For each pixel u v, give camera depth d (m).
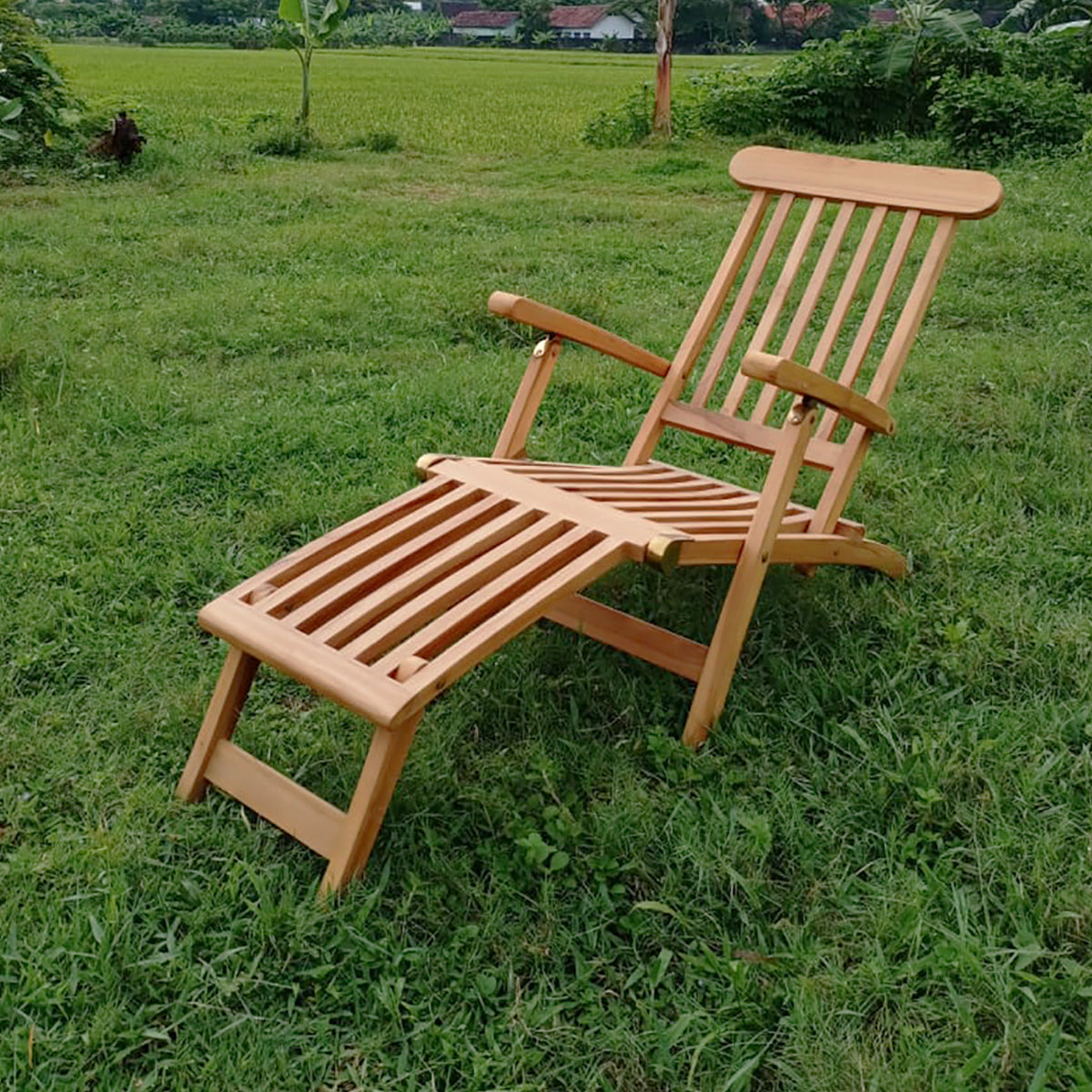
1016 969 2.01
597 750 2.67
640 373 5.02
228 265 7.21
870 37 13.81
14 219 8.20
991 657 2.95
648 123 14.14
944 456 4.21
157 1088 1.88
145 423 4.53
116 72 31.44
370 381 5.02
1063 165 10.29
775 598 3.24
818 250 7.49
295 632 2.31
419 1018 2.00
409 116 19.30
